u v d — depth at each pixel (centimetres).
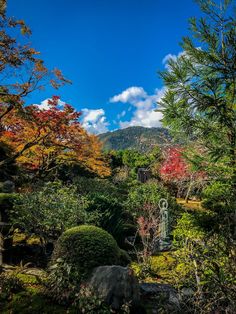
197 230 527
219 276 412
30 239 805
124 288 498
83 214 752
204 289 505
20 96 1238
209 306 442
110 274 507
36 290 525
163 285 599
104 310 472
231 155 509
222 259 448
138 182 1781
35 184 1350
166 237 920
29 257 722
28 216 708
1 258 681
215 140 532
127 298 495
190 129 546
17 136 1416
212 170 522
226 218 450
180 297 510
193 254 502
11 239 709
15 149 1513
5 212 734
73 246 558
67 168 1897
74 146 1501
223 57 526
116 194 1520
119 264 588
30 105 1237
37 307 479
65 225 702
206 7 545
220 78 525
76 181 1622
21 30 1160
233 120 513
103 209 941
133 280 515
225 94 533
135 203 1180
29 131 1407
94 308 473
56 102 1366
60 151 1590
